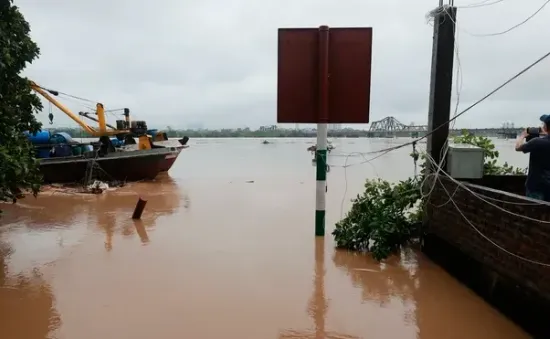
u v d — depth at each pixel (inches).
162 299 206.4
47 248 292.7
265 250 287.9
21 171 248.7
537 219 169.2
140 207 391.2
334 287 224.8
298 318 188.7
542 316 166.4
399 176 766.5
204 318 187.0
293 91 304.2
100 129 753.6
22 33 269.1
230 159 1418.6
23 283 226.8
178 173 889.5
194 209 444.5
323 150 313.0
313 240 314.0
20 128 282.4
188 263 259.9
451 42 269.3
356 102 302.5
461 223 234.2
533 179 215.0
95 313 191.3
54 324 180.9
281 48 301.9
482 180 271.4
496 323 186.1
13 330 175.3
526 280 177.0
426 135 281.4
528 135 230.1
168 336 171.3
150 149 741.9
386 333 177.0
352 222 300.8
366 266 258.5
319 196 317.7
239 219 389.1
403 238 294.4
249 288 221.3
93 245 299.9
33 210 439.8
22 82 276.1
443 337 173.6
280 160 1358.3
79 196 540.7
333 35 298.7
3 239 317.4
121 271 245.1
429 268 256.1
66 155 686.5
